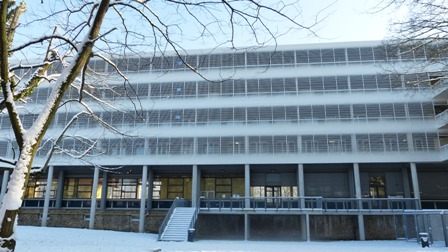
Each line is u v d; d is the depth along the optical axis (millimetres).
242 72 38500
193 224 30422
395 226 33625
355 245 25719
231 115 37688
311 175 40156
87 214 39219
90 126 36875
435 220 26703
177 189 41969
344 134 35969
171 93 38719
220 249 19516
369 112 36250
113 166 37844
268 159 36062
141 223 36344
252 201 39438
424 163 35594
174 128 37844
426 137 35094
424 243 23000
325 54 38188
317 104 36969
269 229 37000
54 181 43156
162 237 27500
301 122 36688
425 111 35688
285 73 38125
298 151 36000
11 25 8523
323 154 35688
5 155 36594
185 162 36938
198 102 38344
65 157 36219
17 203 5516
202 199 34844
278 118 37062
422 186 38656
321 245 25438
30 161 5891
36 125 6090
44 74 8930
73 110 36375
